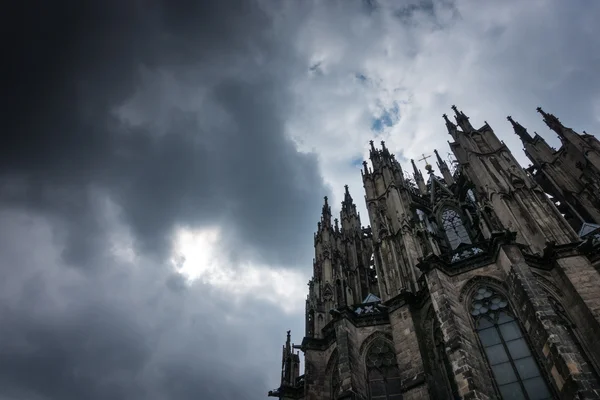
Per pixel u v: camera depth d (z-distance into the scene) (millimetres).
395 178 60031
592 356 31406
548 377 29344
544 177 67062
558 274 36062
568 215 61375
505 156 51969
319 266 55281
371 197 58938
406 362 36250
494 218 40188
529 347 31219
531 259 37094
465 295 35594
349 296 48719
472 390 28531
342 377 36406
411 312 39062
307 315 50062
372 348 40000
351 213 67250
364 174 63344
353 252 59312
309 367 41938
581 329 32969
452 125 61312
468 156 54594
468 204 53875
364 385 37094
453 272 37188
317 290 51375
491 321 33625
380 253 48781
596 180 55531
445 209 56000
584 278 34594
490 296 34844
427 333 37688
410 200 57062
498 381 30500
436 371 35219
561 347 27641
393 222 52188
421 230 44375
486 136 56562
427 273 36719
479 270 36406
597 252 36812
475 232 49688
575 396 25797
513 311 33312
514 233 35438
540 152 68375
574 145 61719
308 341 44062
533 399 29047
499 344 32219
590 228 45875
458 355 30656
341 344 38719
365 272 56781
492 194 47312
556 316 29484
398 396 36344
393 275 45656
